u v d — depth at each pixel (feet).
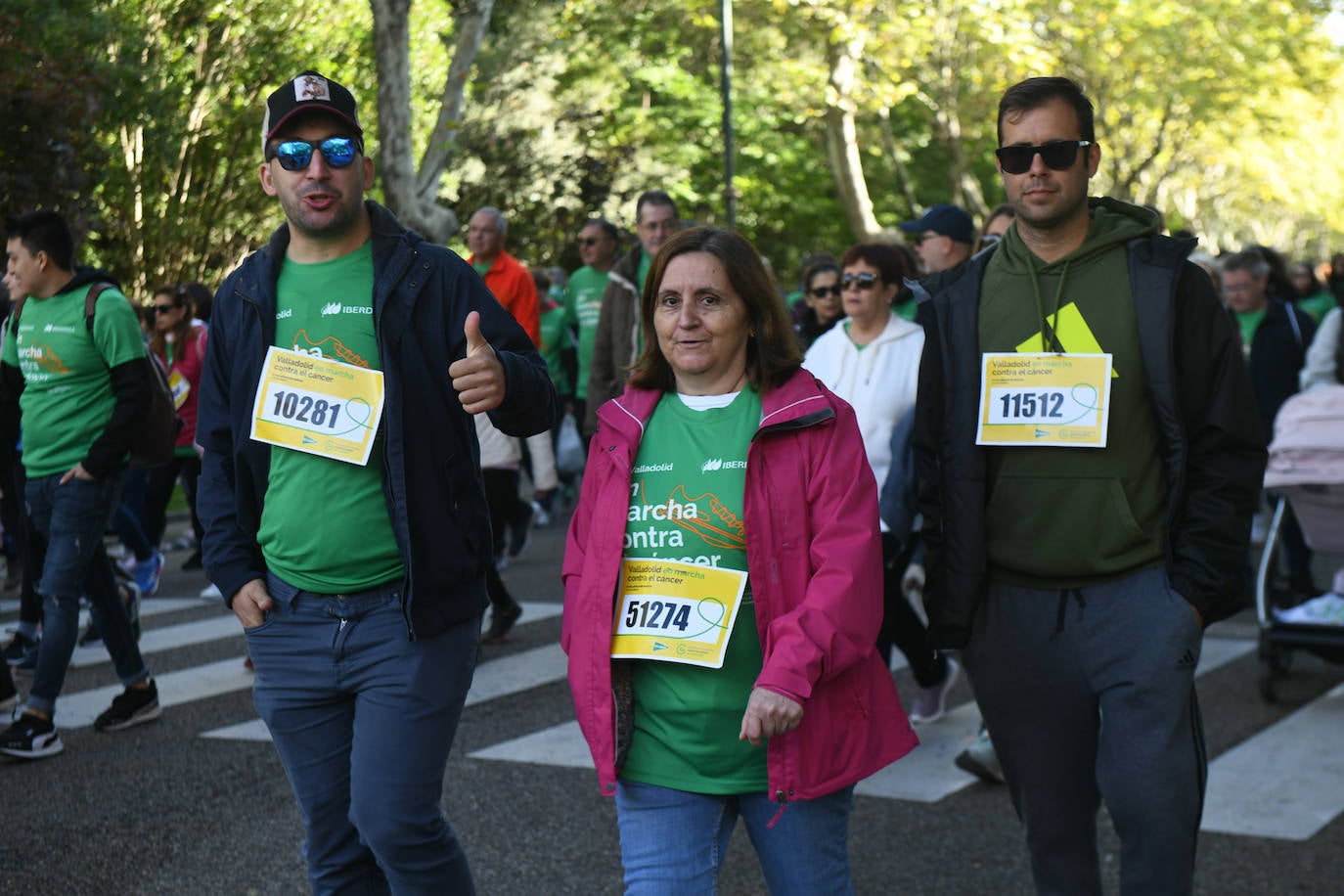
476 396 9.94
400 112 48.62
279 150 10.42
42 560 24.11
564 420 35.27
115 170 55.57
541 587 31.65
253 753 19.19
